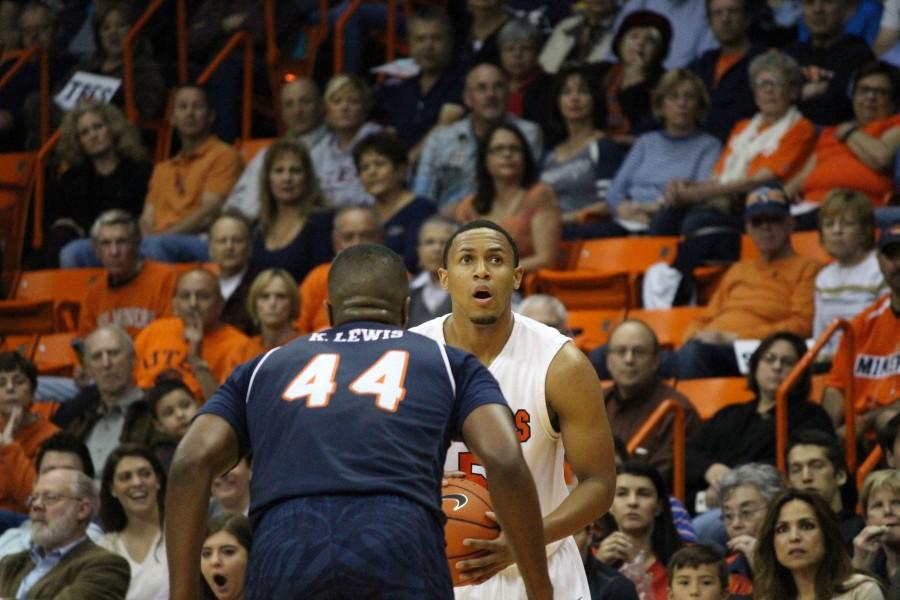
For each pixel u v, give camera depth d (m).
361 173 29.53
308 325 27.64
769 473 19.56
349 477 10.17
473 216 28.86
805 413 22.12
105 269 32.06
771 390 22.30
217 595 17.80
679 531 20.02
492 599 13.47
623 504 19.05
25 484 24.17
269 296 26.23
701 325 26.62
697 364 25.30
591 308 28.22
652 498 19.09
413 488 10.21
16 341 31.05
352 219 27.42
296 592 9.90
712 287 27.64
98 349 25.30
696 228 28.19
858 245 25.08
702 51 32.59
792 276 26.05
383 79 35.47
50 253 33.50
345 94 32.00
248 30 37.03
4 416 25.17
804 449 19.80
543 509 13.41
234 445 10.74
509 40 32.38
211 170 33.16
